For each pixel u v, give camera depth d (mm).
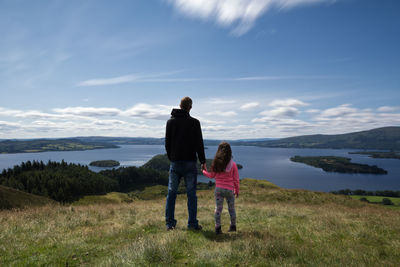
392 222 6820
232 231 5453
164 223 6348
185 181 5484
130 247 4078
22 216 7625
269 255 3781
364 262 3492
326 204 19219
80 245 4555
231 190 5281
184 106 5418
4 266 3578
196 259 3674
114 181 155000
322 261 3512
